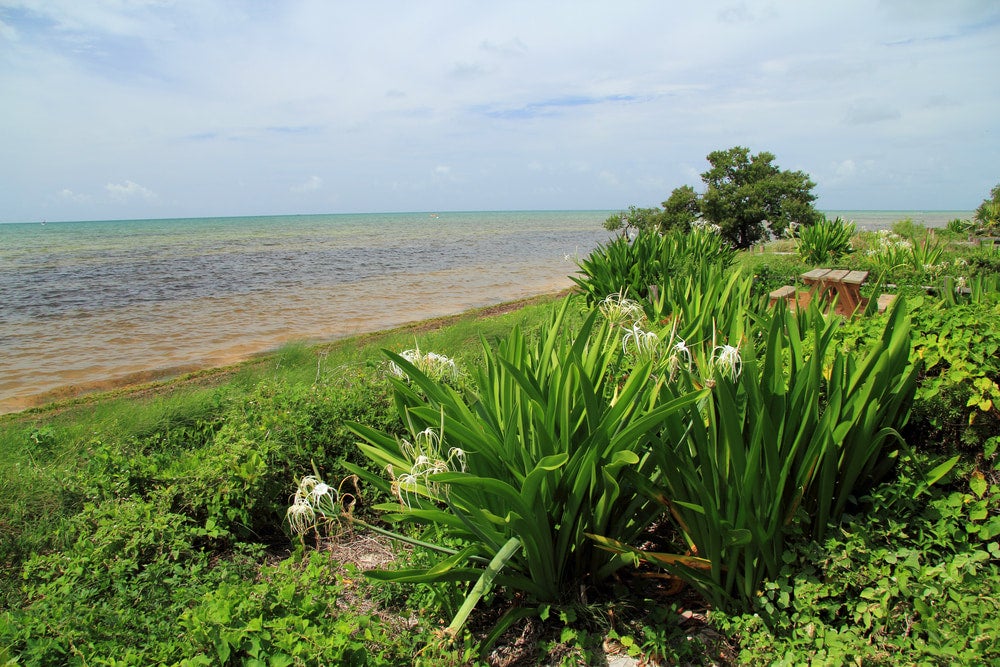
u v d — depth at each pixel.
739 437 2.06
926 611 1.89
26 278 23.50
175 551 3.03
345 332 12.39
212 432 4.96
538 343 3.12
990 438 2.45
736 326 3.08
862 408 2.17
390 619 2.64
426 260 31.72
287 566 2.58
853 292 7.79
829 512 2.31
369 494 3.76
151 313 15.04
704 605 2.45
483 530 2.36
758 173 28.05
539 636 2.43
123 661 2.03
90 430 5.17
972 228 21.22
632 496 2.53
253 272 25.42
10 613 2.54
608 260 8.40
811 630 2.04
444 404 2.36
